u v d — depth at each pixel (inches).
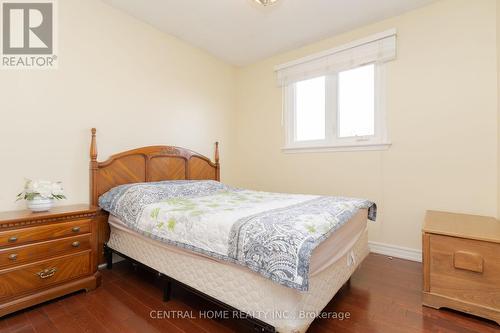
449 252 61.2
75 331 54.6
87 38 88.0
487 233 60.2
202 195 95.4
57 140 81.1
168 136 113.7
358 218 75.8
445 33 89.0
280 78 129.6
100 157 91.4
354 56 106.3
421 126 93.5
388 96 99.8
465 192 86.2
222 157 140.3
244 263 48.0
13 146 72.9
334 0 89.6
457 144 87.4
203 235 57.1
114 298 68.6
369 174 104.5
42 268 63.7
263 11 96.4
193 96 124.7
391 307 63.6
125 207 79.0
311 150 119.6
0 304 57.7
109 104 93.7
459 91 86.9
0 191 70.6
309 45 121.6
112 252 87.7
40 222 63.6
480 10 83.5
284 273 42.2
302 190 123.3
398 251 98.0
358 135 108.3
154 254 70.6
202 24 105.6
